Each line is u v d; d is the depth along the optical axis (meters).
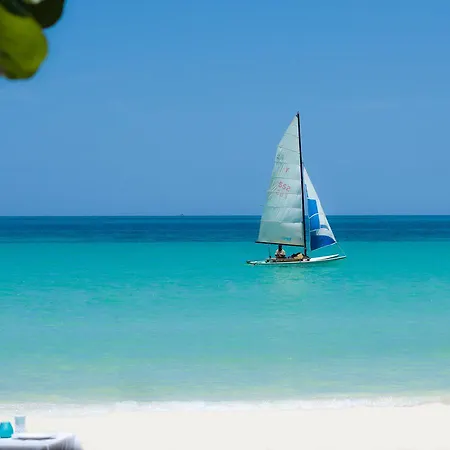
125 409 19.64
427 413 18.84
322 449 16.00
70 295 46.28
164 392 21.91
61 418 18.50
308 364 25.92
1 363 26.33
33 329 33.69
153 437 16.83
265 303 42.50
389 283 52.53
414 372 24.48
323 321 35.81
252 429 17.50
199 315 37.88
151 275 58.91
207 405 19.98
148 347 29.33
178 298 44.66
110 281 54.69
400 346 29.25
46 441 12.39
